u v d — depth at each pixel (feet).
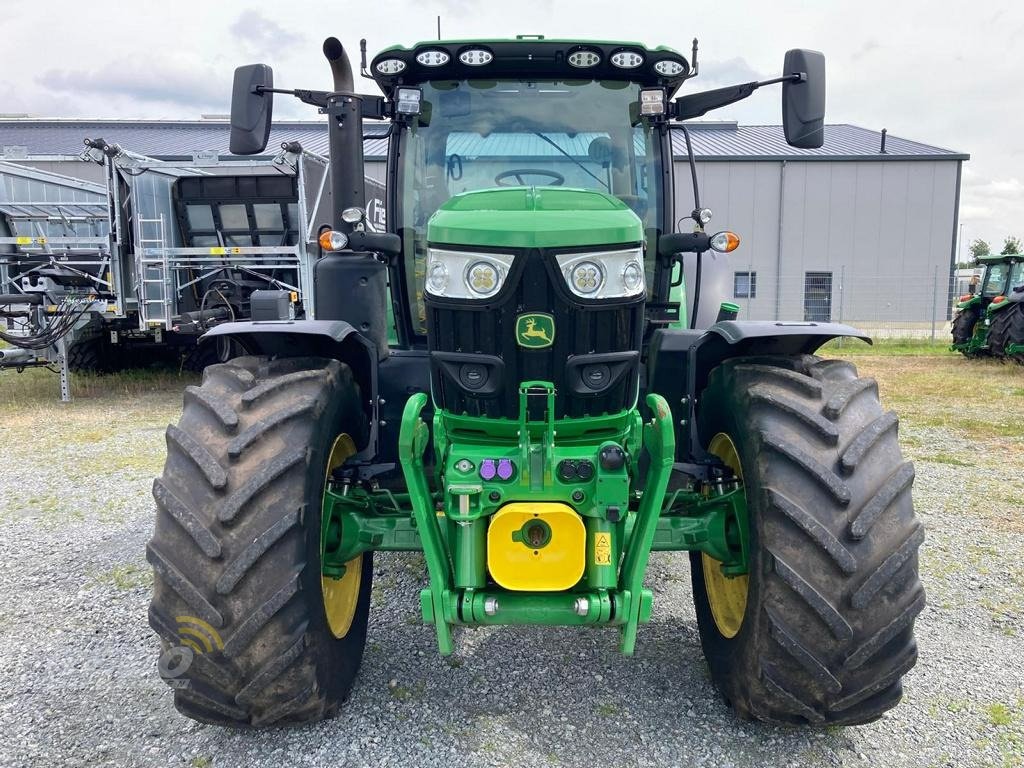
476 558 7.53
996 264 46.55
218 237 33.88
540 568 7.38
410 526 8.52
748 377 8.25
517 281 7.53
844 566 6.95
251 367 8.50
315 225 32.58
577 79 10.94
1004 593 12.01
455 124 10.97
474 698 8.91
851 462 7.23
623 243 7.71
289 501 7.22
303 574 7.25
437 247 7.89
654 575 12.87
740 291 82.23
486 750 7.93
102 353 36.91
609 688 9.14
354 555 8.55
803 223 81.41
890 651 7.18
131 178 30.68
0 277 32.37
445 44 10.28
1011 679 9.42
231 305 32.12
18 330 33.32
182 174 32.07
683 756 7.84
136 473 19.44
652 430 7.67
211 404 7.64
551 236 7.46
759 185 80.94
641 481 9.80
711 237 10.15
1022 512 16.02
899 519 7.25
